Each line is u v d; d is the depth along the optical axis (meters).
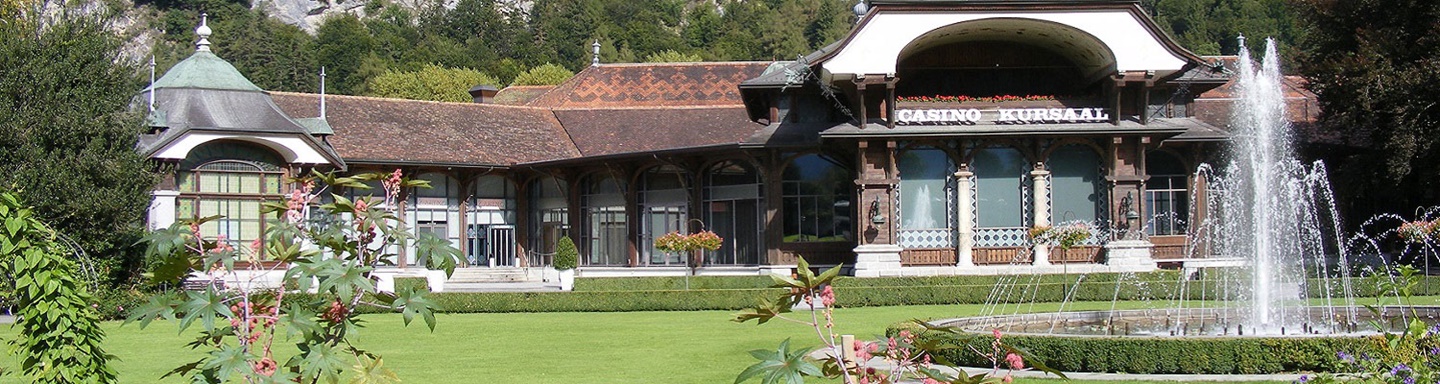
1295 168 44.56
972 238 42.50
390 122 51.12
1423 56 42.78
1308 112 50.69
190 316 9.34
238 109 41.69
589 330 27.09
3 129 31.95
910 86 43.72
